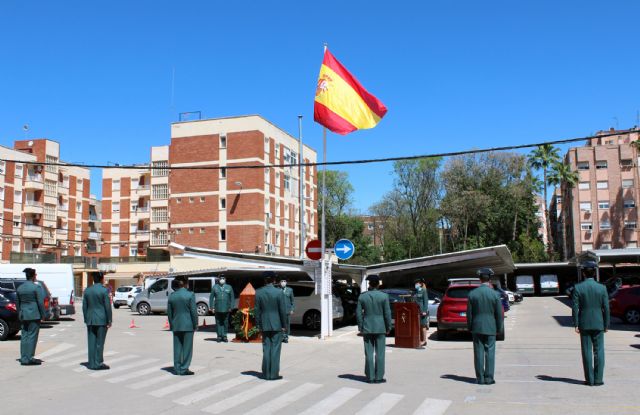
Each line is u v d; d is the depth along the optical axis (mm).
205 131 51781
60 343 18000
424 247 69375
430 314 23203
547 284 61406
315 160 65625
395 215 73062
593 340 10055
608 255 34812
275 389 10117
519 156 69500
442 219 69375
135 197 73938
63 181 73438
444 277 43281
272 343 11164
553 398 8977
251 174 50219
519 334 20281
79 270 63812
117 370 12406
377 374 10656
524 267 61875
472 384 10367
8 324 18375
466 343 18094
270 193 52906
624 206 65625
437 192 69250
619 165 66312
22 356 13125
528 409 8242
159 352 15625
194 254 21188
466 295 18672
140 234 70500
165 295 32656
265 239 50875
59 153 71625
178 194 52031
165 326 24594
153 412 8383
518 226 70812
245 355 15008
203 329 23109
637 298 24281
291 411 8375
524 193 68688
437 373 11789
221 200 50844
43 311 13375
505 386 10109
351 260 76375
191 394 9719
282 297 11203
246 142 50594
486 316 10305
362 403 8852
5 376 11641
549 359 13656
